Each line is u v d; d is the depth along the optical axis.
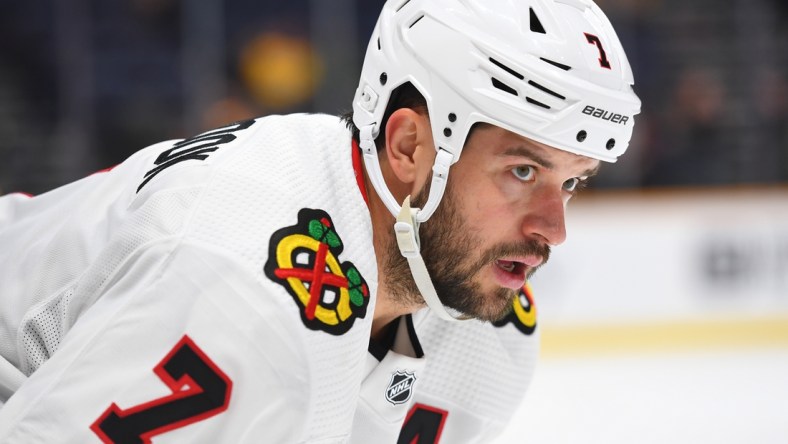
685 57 23.66
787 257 21.11
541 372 18.69
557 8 5.10
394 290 5.52
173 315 4.48
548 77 4.88
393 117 5.28
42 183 21.44
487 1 5.11
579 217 20.69
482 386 6.68
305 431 4.61
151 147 6.03
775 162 23.11
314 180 5.16
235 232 4.65
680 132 23.39
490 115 4.97
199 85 21.53
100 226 5.40
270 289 4.50
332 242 4.92
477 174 5.12
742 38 23.58
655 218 20.81
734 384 17.69
